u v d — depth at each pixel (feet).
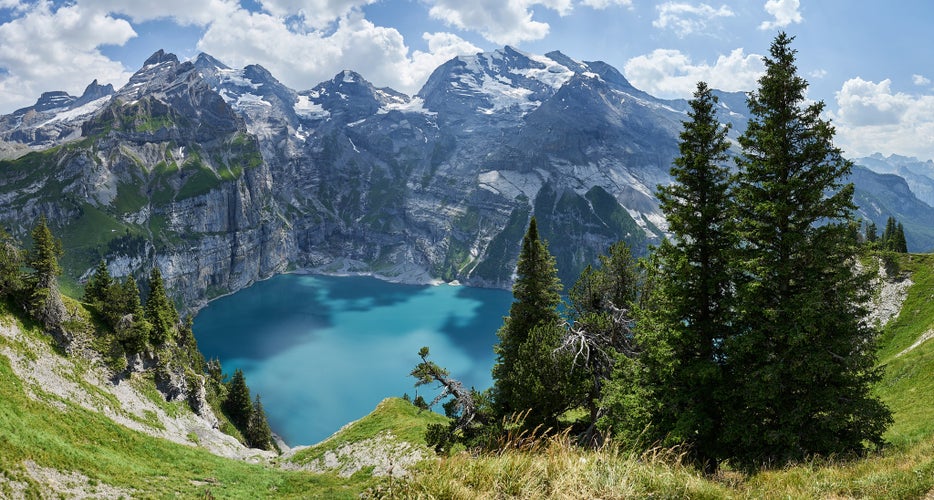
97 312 308.81
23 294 259.80
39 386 214.28
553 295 160.45
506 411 134.62
